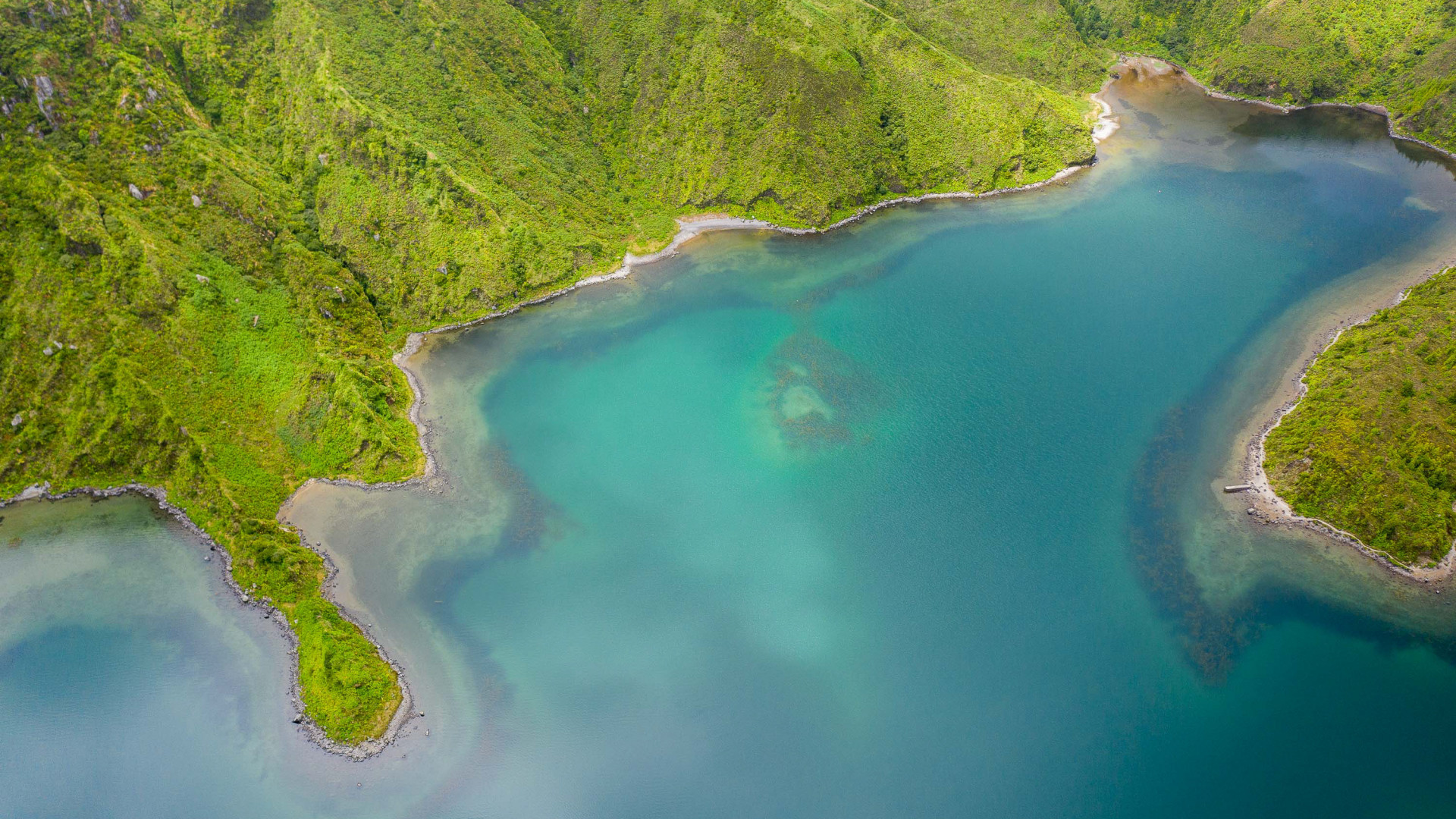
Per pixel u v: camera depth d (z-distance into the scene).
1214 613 84.31
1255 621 83.50
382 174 125.31
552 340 121.94
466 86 141.50
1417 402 97.00
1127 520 93.94
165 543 91.75
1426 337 105.31
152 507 95.31
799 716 76.44
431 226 124.50
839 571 89.25
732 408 110.12
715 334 123.38
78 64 114.94
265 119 131.50
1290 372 112.69
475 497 97.62
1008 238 144.62
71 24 115.75
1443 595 84.88
